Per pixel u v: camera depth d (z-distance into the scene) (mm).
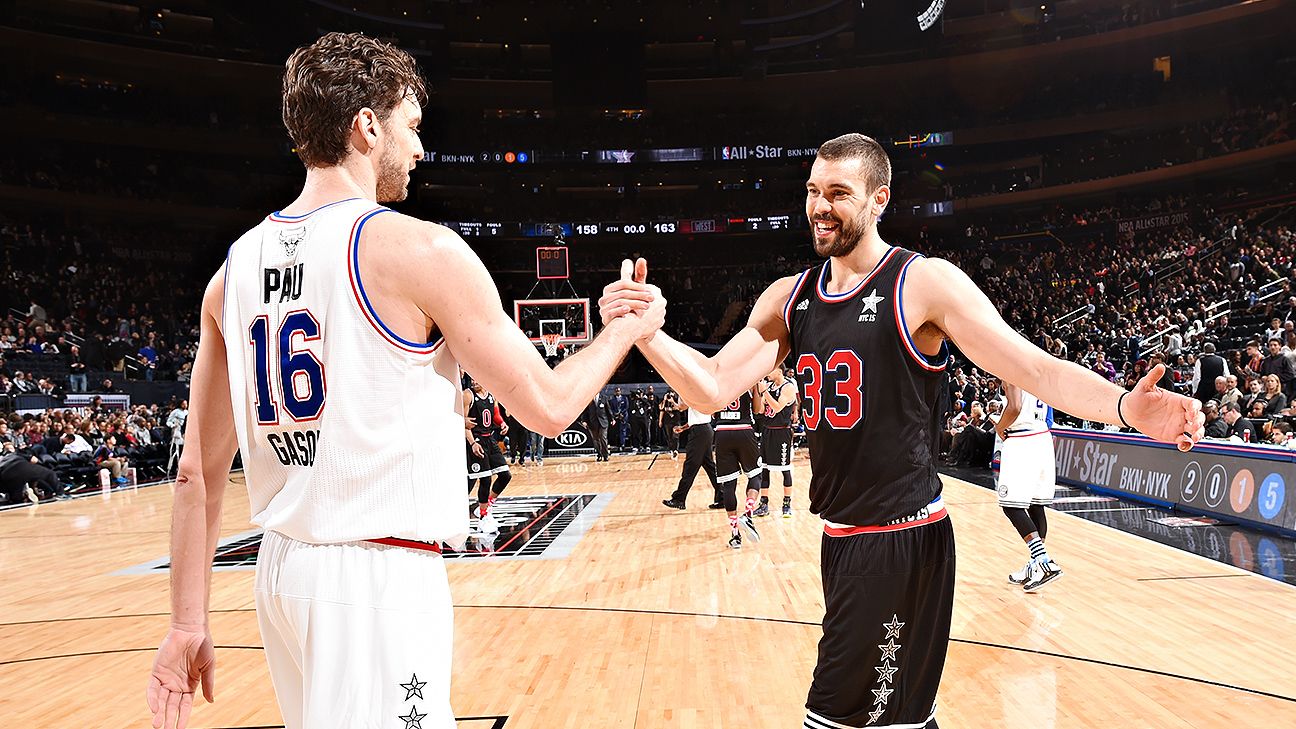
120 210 26000
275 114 29969
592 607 5723
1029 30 30656
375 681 1373
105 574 7797
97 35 25906
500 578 6762
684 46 34344
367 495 1410
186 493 1598
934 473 2176
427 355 1452
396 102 1596
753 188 34219
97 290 23859
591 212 34125
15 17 24375
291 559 1440
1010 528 8562
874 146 2209
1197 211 25391
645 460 19641
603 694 4004
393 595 1397
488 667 4469
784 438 10109
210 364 1626
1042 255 27828
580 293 33156
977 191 32656
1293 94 26797
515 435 18953
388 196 1661
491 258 33156
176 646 1574
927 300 2092
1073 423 13859
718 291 32719
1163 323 17312
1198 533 7852
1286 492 7691
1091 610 5301
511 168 32062
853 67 32250
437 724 1399
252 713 3889
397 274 1401
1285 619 4996
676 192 34781
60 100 26750
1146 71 30172
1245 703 3686
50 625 5863
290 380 1453
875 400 2121
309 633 1400
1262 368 12016
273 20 28859
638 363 27359
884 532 2109
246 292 1522
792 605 5629
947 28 31219
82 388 18141
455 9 31141
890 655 2092
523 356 1449
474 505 10891
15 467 13766
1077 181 30406
